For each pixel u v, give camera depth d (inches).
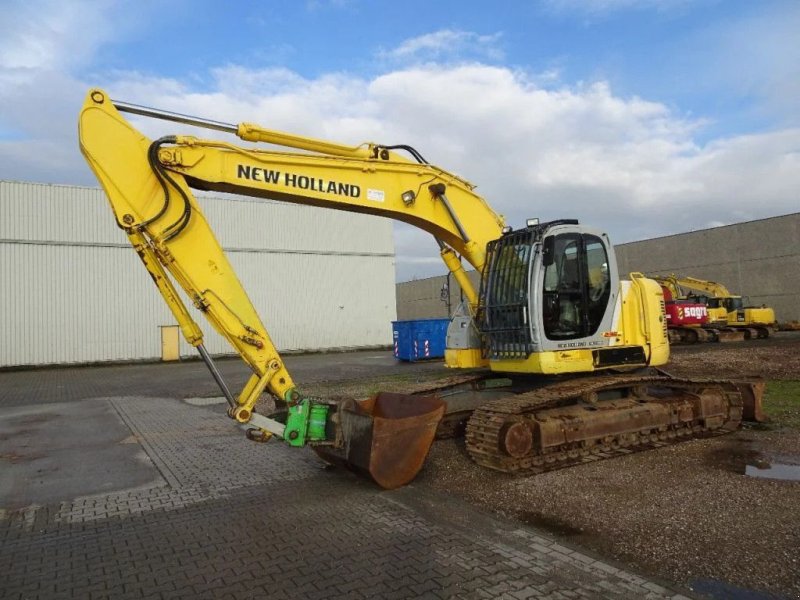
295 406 232.8
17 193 1051.9
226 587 154.6
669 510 200.8
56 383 788.6
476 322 319.6
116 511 225.3
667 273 1637.6
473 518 201.0
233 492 245.3
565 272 293.6
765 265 1413.6
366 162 273.0
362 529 193.6
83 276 1096.8
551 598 141.7
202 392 634.2
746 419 354.3
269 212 1293.1
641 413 298.2
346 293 1379.2
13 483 270.4
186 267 223.9
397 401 269.7
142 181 222.1
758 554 163.0
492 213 316.8
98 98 218.4
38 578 165.2
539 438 261.7
